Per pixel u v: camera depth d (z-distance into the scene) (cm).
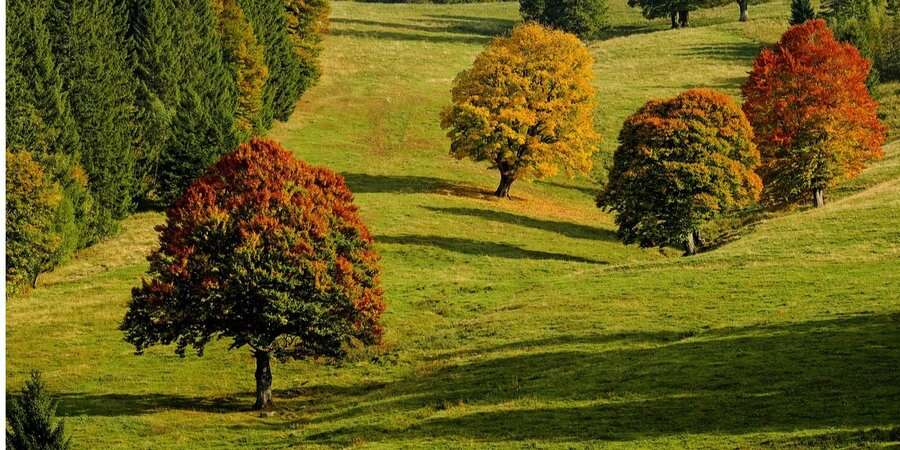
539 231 15250
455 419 7044
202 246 8750
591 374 7644
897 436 5216
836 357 6912
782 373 6762
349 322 8825
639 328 8950
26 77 15312
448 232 14550
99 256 14150
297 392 9131
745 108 15525
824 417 5788
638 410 6531
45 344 10619
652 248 14975
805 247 11256
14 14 15288
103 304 11919
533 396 7319
